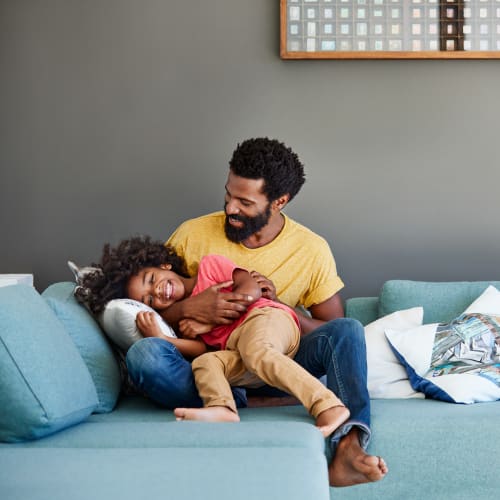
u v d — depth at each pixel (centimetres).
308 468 150
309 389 201
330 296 273
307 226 336
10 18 332
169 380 212
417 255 336
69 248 338
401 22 329
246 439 173
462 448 200
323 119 334
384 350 249
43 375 179
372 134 334
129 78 334
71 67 334
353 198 335
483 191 336
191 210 336
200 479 142
